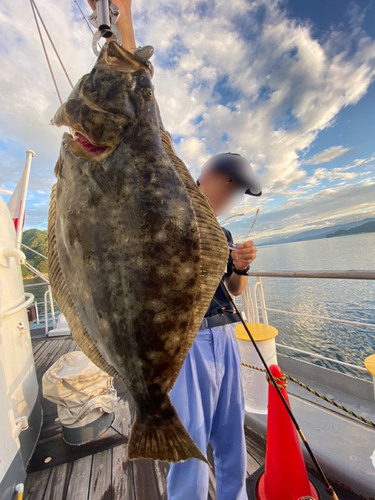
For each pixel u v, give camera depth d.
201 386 1.41
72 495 1.84
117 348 0.92
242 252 1.45
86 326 1.01
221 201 1.40
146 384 0.92
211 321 1.47
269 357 2.54
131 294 0.88
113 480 1.94
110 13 1.15
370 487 1.63
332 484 1.74
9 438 1.81
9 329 2.14
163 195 0.90
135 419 0.96
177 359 0.96
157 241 0.88
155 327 0.89
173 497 1.35
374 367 2.04
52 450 2.25
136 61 0.99
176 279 0.91
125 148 0.90
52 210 1.10
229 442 1.54
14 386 2.11
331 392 2.66
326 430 2.11
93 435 2.33
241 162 1.37
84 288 0.94
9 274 2.20
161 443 0.92
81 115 0.89
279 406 1.63
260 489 1.75
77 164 0.95
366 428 2.10
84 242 0.92
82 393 2.32
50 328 5.73
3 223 2.22
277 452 1.61
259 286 3.16
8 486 1.73
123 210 0.88
